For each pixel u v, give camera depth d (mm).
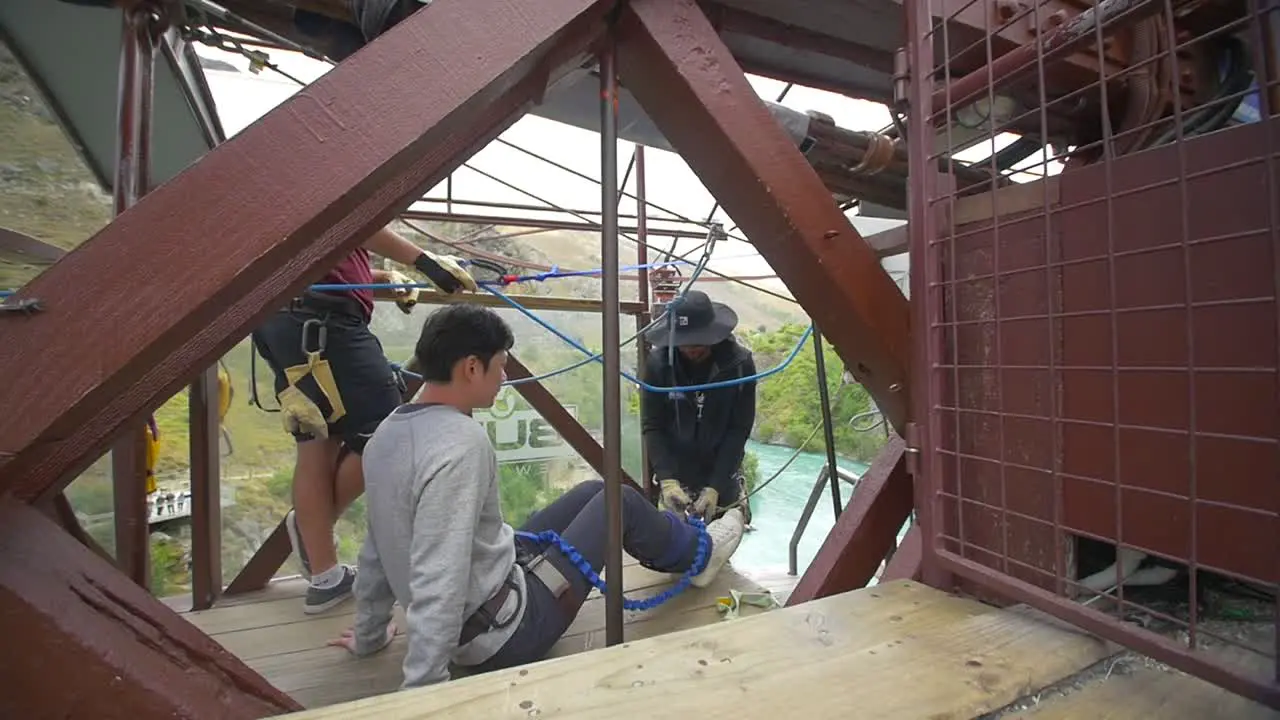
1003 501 1022
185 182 721
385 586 1641
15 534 659
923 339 1120
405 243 1845
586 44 1041
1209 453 924
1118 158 999
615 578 1093
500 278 2279
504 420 4340
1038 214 1041
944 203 1156
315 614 1974
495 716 637
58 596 640
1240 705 717
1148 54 1629
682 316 2627
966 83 1157
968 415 1172
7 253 2086
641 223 3270
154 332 692
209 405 2053
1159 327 959
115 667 651
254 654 1720
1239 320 880
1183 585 1231
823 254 1169
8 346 654
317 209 760
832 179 2469
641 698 673
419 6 1274
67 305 672
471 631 1426
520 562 1619
